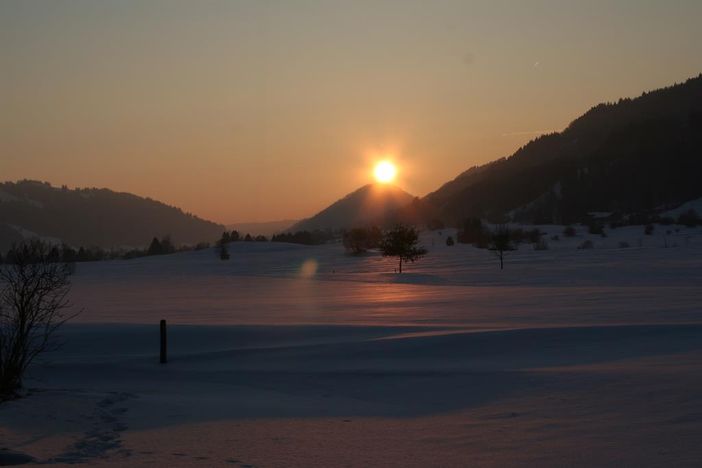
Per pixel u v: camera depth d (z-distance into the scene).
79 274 107.31
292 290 65.44
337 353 21.42
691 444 8.96
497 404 12.50
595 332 22.69
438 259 112.62
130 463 9.02
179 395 15.05
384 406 13.29
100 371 19.28
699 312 32.31
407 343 22.23
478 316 34.25
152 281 87.38
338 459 9.12
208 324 31.05
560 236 166.38
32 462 9.09
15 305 16.47
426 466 8.66
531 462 8.60
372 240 142.88
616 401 11.90
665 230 166.38
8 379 14.22
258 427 11.27
